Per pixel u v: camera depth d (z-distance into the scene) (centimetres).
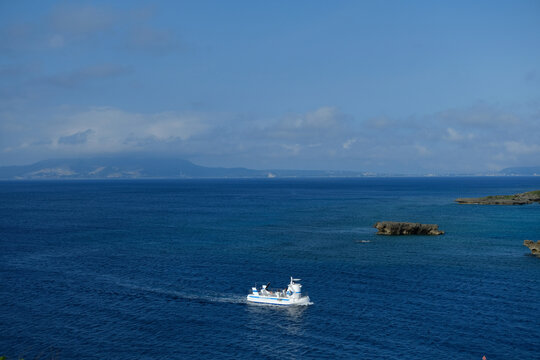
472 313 5750
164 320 5675
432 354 4622
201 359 4609
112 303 6306
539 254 9338
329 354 4675
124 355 4697
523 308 5912
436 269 8150
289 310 6009
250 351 4781
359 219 16075
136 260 9050
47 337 5138
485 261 8819
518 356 4547
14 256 9450
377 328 5322
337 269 8219
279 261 8931
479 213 17588
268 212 18825
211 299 6506
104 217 16938
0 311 5956
